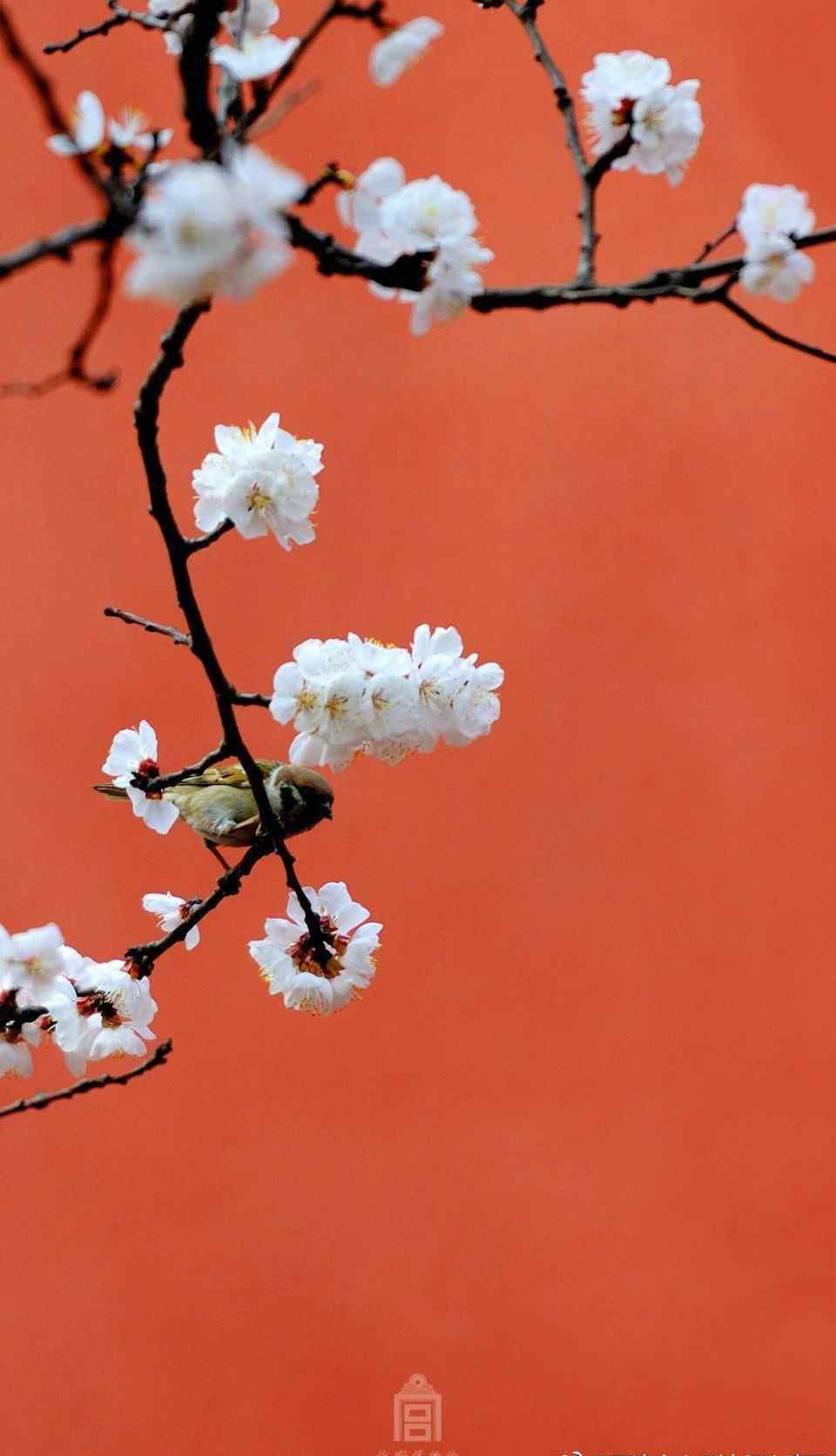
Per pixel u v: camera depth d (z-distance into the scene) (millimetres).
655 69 2822
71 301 10180
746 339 10398
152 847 9906
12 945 3154
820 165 10133
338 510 10406
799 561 10281
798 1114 9656
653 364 10445
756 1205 9539
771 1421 9070
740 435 10375
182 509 10266
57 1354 9227
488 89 10289
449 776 10266
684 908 10055
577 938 10055
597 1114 9773
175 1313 9320
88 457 10250
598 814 10203
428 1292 9391
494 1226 9547
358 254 2326
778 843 10102
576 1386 9211
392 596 10305
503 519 10414
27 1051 3256
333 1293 9391
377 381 10461
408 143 10266
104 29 2867
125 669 10070
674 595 10336
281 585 10281
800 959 9906
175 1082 9711
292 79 10133
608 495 10406
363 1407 9156
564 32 10266
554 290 2322
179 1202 9516
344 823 10180
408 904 10102
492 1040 9891
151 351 10297
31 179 9812
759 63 10156
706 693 10250
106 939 9719
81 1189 9492
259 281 1612
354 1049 9844
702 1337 9281
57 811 9844
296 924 3428
